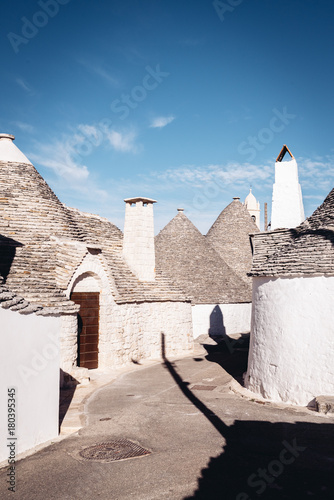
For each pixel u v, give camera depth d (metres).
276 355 10.52
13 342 7.09
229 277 28.88
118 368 16.81
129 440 7.96
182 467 6.59
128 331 17.80
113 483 6.09
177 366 17.00
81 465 6.76
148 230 20.33
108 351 16.64
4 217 17.00
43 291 14.03
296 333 10.12
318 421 8.57
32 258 15.66
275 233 14.38
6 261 14.98
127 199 20.27
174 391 12.28
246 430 8.25
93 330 16.62
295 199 15.24
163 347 19.64
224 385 12.88
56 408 8.41
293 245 11.89
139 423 9.02
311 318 9.94
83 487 5.97
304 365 9.91
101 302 16.81
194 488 5.87
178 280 26.47
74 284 16.14
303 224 13.93
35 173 19.33
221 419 9.06
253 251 14.41
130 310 18.03
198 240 29.41
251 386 11.48
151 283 19.92
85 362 16.28
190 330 21.14
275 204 15.45
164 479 6.18
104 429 8.70
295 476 6.16
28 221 17.23
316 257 10.34
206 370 15.81
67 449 7.53
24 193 18.06
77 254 16.00
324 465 6.49
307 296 10.05
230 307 27.25
